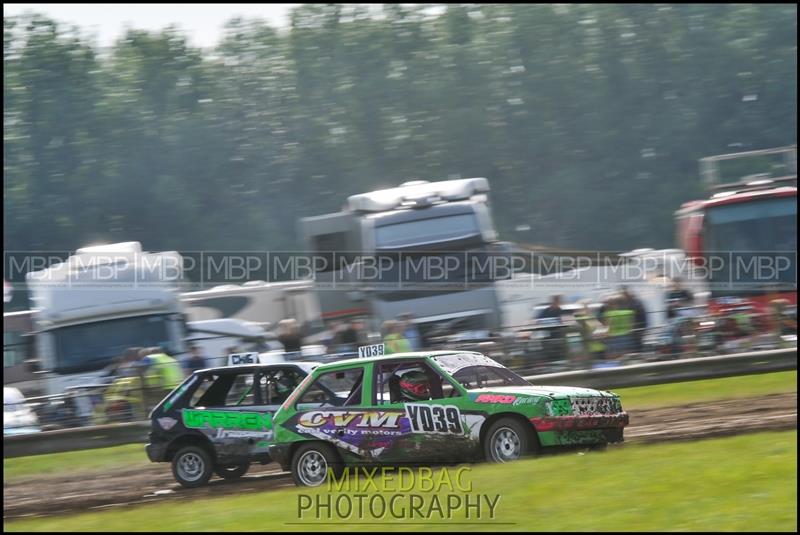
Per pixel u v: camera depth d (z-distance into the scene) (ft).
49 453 122.42
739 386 126.31
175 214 410.72
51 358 152.97
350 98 435.53
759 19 448.65
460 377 82.64
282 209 427.33
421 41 453.58
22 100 418.31
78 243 407.23
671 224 425.69
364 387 83.35
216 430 95.09
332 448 82.89
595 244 426.51
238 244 417.49
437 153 424.05
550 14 448.65
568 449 78.13
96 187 409.28
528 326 135.95
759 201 168.25
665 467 63.41
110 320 155.12
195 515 64.34
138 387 127.34
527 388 81.30
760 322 136.26
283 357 127.44
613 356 133.80
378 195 171.73
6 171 408.26
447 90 435.12
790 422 92.12
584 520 53.36
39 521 75.97
